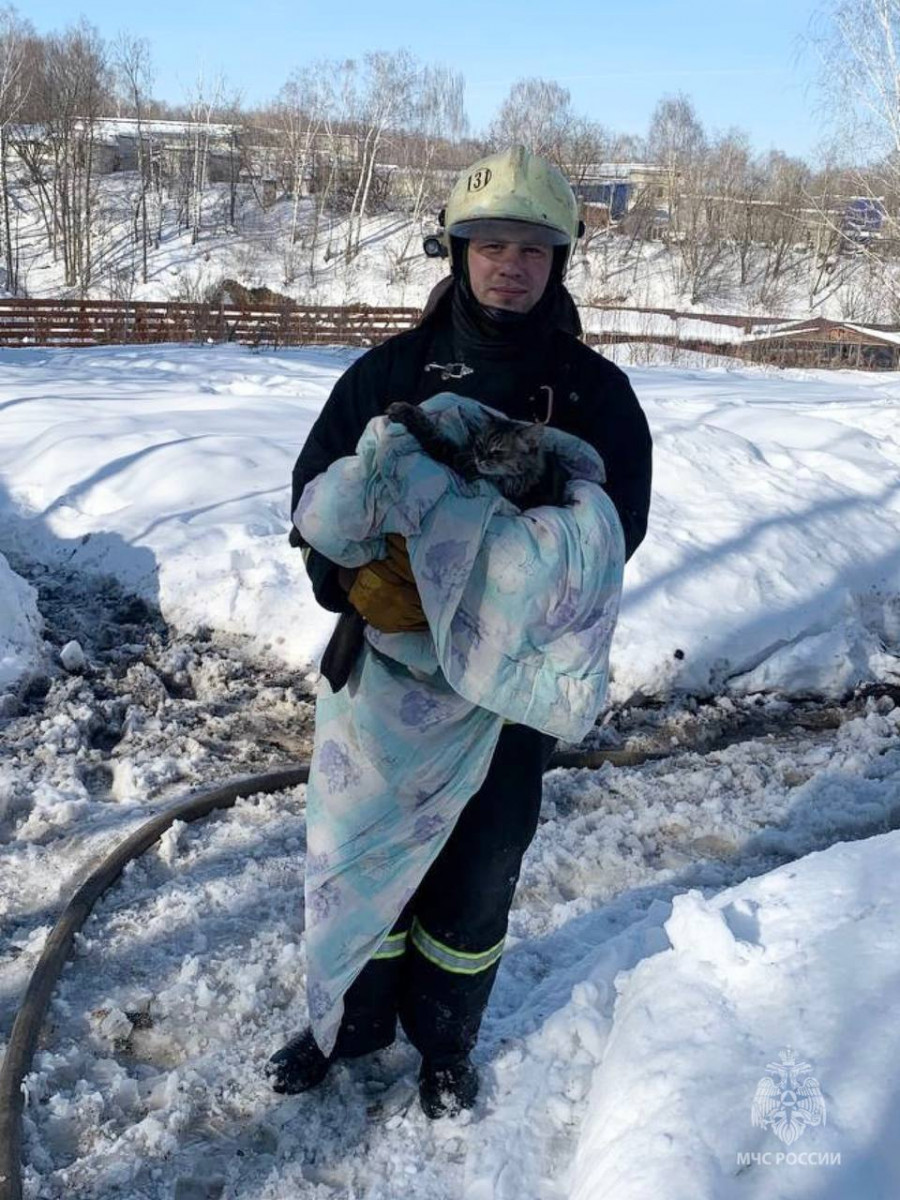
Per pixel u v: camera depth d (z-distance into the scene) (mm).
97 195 56188
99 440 8344
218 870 4180
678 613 6305
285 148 61344
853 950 2826
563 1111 2945
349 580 2668
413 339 2885
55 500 7402
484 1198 2729
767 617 6434
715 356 22281
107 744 5191
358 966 2787
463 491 2539
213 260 53656
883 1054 2480
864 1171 2234
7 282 48875
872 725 5770
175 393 11953
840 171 22438
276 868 4191
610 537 2588
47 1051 3236
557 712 2602
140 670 5684
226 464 7742
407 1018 2998
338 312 26297
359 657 2771
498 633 2547
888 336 24109
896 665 6488
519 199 2590
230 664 5801
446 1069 2982
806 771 5277
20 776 4699
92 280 49750
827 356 24234
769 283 51469
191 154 61469
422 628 2662
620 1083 2699
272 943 3752
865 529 7707
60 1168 2867
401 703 2703
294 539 2764
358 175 59625
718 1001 2826
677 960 3033
